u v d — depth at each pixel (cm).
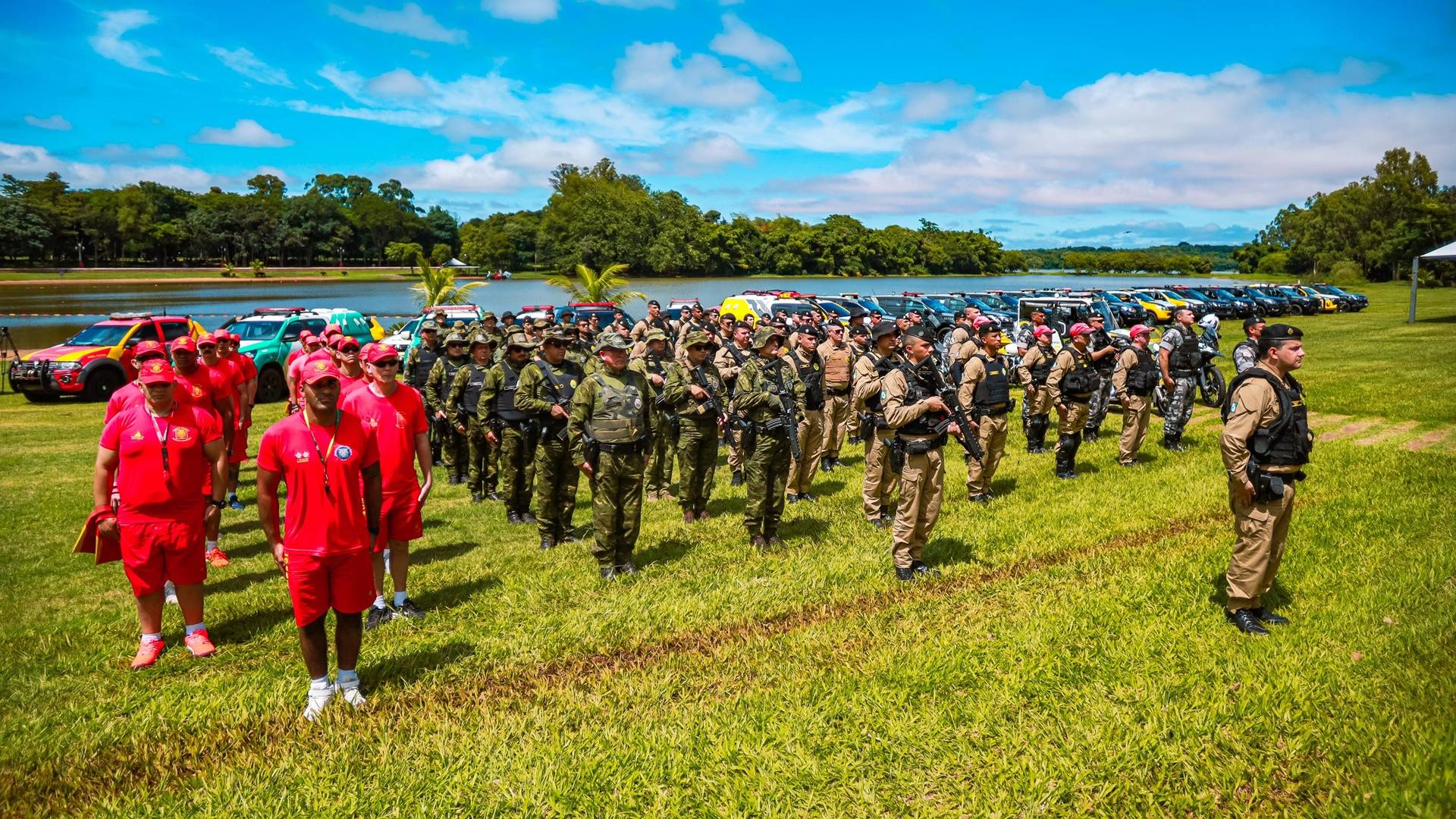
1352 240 8600
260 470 421
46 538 797
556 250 10962
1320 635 469
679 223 10581
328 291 7656
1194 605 522
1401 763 340
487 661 493
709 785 356
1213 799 334
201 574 525
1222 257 15838
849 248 12094
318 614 430
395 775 372
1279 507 473
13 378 1769
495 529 827
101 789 371
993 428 824
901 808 339
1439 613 482
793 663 468
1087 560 632
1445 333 2600
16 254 11025
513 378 838
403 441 579
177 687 466
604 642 515
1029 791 342
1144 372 973
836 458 1077
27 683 477
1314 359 2000
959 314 1330
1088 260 14700
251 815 344
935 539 705
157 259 13012
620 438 637
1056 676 435
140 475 499
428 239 15338
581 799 349
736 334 1006
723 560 676
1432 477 835
